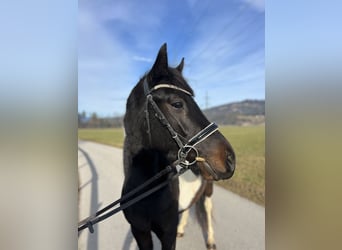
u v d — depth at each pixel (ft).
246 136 75.25
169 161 7.34
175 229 7.75
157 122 6.84
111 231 13.73
